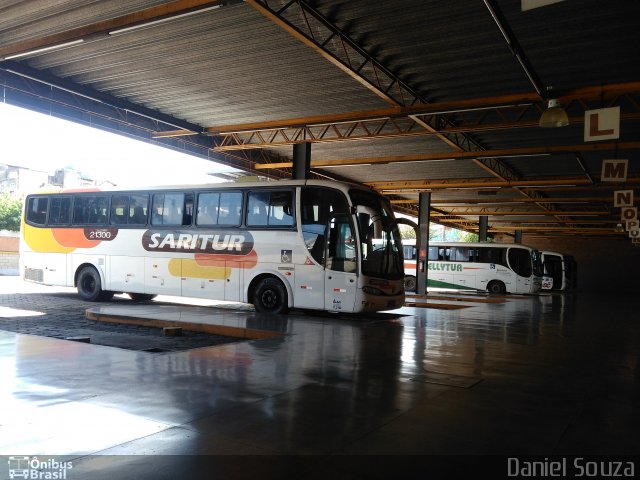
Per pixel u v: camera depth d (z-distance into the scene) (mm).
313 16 10320
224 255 14320
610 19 9953
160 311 13367
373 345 9062
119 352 7484
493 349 9133
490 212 37156
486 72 12891
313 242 13258
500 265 32531
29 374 6078
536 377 6926
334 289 12914
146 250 15531
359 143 20422
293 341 9172
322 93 15125
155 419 4617
